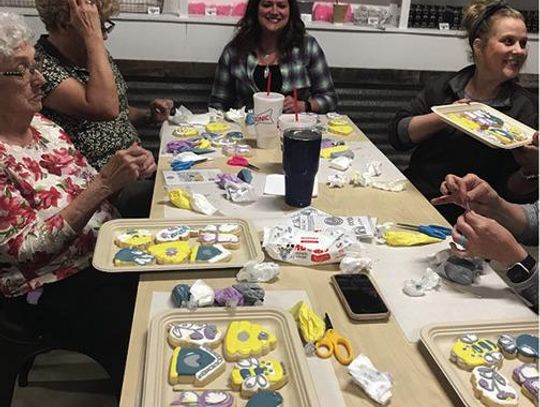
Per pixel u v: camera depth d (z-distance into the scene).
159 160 1.75
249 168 1.70
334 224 1.32
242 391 0.83
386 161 1.81
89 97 1.82
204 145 1.85
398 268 1.19
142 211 2.07
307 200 1.45
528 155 1.72
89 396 1.95
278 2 2.60
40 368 2.08
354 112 3.30
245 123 2.09
